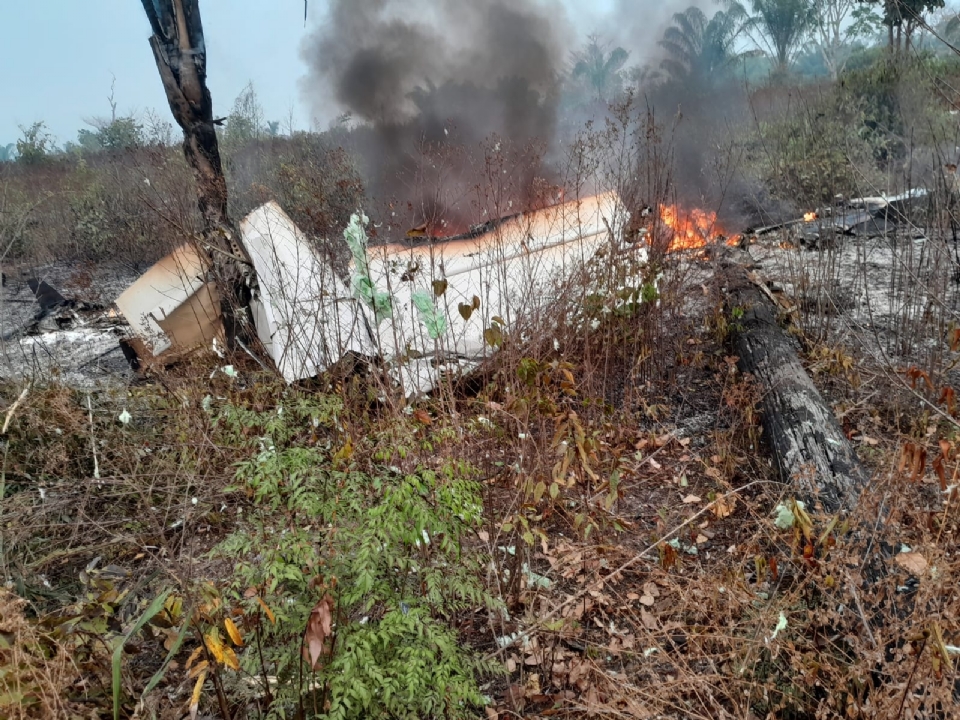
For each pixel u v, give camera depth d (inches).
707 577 93.0
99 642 76.6
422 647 73.8
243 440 126.6
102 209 362.9
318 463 99.0
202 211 199.9
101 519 119.5
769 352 162.6
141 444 138.7
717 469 137.5
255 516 95.9
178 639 67.6
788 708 79.3
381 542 80.5
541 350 166.9
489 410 136.0
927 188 178.9
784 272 215.6
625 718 76.2
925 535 82.0
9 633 69.2
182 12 190.2
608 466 131.5
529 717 83.1
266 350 182.7
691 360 185.0
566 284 174.1
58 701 64.1
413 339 156.9
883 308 198.1
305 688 76.0
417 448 102.1
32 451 130.3
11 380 160.6
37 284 293.6
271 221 180.7
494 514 111.9
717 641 85.7
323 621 63.3
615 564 110.3
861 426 144.6
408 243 187.3
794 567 91.3
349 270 175.9
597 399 152.1
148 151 285.3
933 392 136.0
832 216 207.8
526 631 91.7
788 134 274.5
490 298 183.5
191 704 65.9
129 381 179.0
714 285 206.4
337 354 160.1
